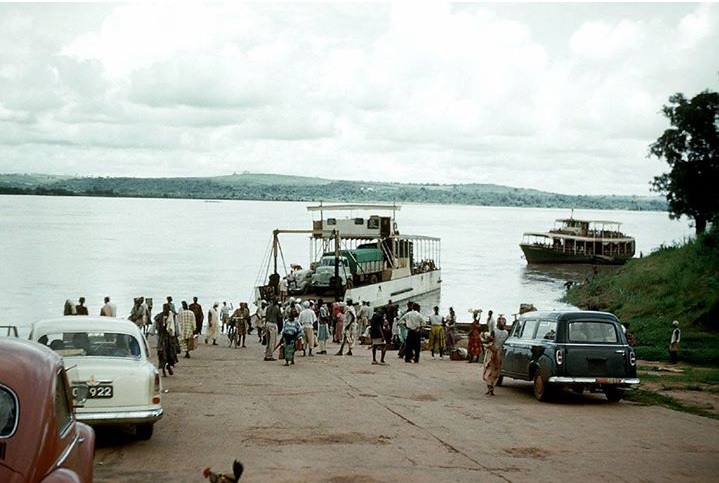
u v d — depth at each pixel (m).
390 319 35.09
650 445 12.29
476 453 11.34
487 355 18.00
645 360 26.44
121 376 11.24
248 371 21.66
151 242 145.12
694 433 13.41
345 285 54.94
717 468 10.73
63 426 6.18
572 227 128.25
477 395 17.81
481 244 174.25
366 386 18.75
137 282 77.19
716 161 63.03
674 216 66.25
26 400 5.62
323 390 17.80
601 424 14.14
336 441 11.97
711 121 62.38
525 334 18.56
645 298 38.59
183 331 25.56
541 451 11.63
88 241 142.25
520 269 110.75
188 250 126.81
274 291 50.06
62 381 6.43
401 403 16.08
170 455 10.84
